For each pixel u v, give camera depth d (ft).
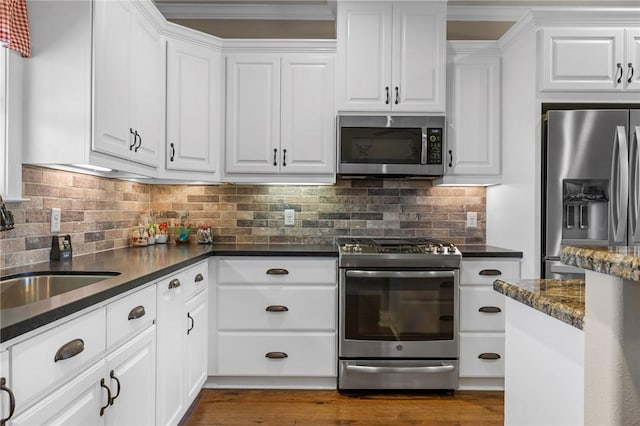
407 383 8.67
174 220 10.46
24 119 5.79
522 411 3.67
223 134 9.59
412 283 8.63
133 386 5.21
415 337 8.66
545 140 8.34
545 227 8.24
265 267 8.82
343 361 8.68
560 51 8.33
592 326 2.52
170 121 8.70
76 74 5.82
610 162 7.97
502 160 9.70
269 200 10.59
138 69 7.35
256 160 9.57
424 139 9.39
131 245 9.52
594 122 7.98
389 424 7.54
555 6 10.64
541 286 3.67
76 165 6.06
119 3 6.59
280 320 8.82
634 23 8.27
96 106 5.90
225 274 8.80
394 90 9.42
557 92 8.33
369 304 8.62
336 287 8.85
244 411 7.96
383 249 8.73
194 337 7.79
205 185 10.59
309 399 8.50
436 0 9.37
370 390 8.95
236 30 10.83
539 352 3.37
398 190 10.62
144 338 5.53
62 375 3.67
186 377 7.33
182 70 8.91
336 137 9.53
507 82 9.50
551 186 8.10
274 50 9.53
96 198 8.06
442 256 8.57
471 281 8.87
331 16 10.75
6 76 5.50
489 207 10.46
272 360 8.84
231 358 8.82
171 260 6.92
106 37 6.17
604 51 8.32
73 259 7.03
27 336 3.21
